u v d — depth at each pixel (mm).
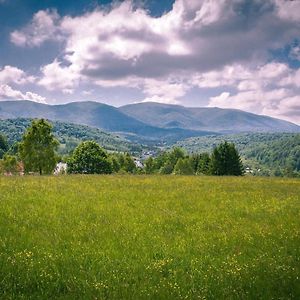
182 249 12875
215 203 23031
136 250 12578
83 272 10055
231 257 12125
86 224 16141
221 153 94500
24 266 10234
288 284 9414
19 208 18969
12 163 70875
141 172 140250
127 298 8352
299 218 19172
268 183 35938
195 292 8898
